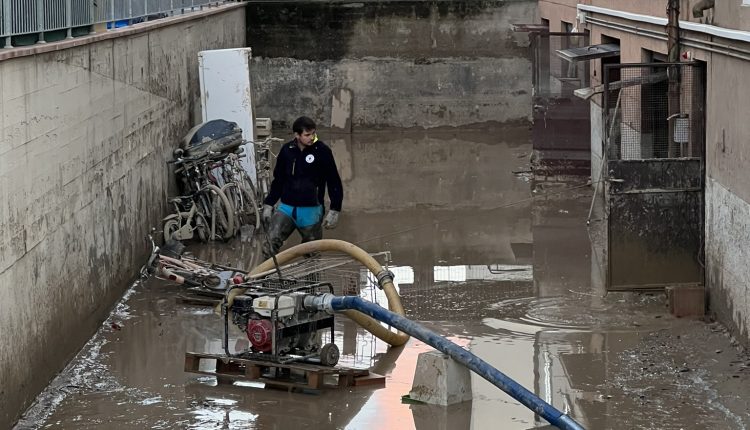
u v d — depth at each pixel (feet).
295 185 41.81
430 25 93.97
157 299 42.83
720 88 37.63
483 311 40.24
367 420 28.86
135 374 33.30
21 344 29.19
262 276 34.86
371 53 94.43
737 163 35.29
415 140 90.43
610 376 32.24
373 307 31.07
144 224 47.98
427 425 28.37
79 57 36.58
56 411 29.94
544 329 37.63
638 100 49.57
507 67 94.38
